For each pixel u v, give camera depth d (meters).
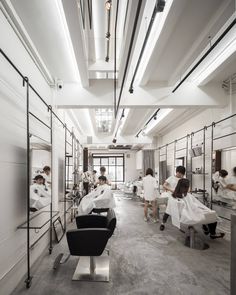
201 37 2.84
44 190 3.16
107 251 3.14
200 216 3.16
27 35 2.61
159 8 1.89
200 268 2.63
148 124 8.41
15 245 2.26
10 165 2.19
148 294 2.09
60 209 4.54
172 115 6.43
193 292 2.12
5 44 2.15
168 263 2.76
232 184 4.04
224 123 4.40
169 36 2.79
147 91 4.21
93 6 2.45
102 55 3.45
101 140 9.41
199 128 5.71
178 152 7.26
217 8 2.39
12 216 2.21
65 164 4.90
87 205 4.12
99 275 2.42
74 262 2.77
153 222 4.94
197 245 3.41
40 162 3.08
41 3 2.22
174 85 4.23
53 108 3.95
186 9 2.39
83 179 7.46
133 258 2.92
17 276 2.28
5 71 2.12
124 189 11.12
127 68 2.91
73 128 6.68
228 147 4.21
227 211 4.09
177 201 3.41
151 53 2.99
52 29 2.62
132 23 2.20
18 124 2.42
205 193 4.88
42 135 3.38
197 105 4.23
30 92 2.87
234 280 1.56
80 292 2.12
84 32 2.57
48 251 3.14
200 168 5.46
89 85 4.15
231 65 3.56
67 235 2.25
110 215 2.58
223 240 3.67
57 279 2.37
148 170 5.31
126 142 9.62
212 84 4.27
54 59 3.35
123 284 2.26
